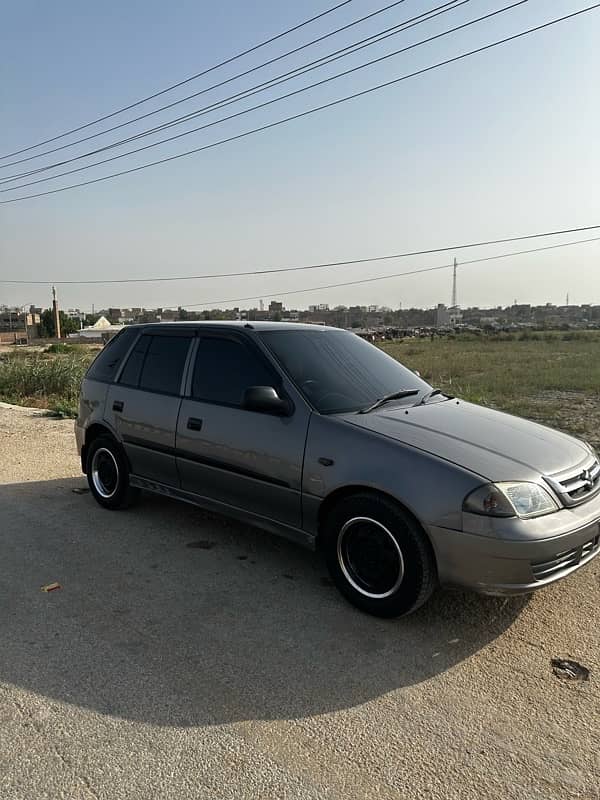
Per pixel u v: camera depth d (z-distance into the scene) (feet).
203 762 8.11
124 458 18.04
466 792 7.64
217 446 14.65
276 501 13.56
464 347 150.00
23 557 15.08
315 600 12.81
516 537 10.35
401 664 10.48
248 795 7.55
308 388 13.73
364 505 11.80
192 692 9.65
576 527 10.94
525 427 13.71
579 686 9.89
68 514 18.42
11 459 25.71
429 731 8.79
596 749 8.43
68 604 12.61
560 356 105.81
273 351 14.56
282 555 15.25
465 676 10.15
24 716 9.06
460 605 12.57
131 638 11.27
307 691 9.70
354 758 8.22
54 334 382.01
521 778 7.88
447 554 10.82
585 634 11.47
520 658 10.68
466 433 12.57
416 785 7.75
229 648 10.94
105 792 7.58
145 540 16.25
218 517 18.17
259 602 12.72
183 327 17.02
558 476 11.45
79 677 10.03
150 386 17.11
